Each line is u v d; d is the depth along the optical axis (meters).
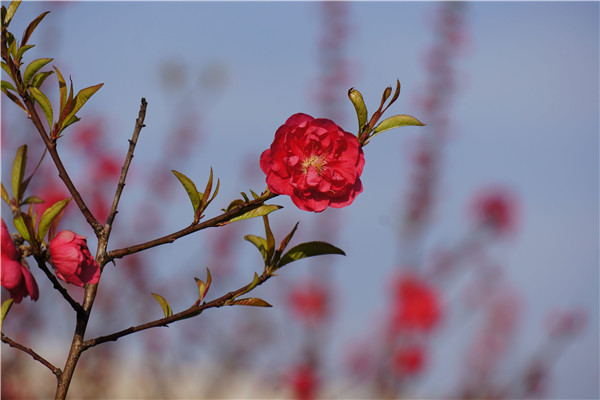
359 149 0.95
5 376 1.38
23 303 1.42
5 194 0.93
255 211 0.94
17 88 0.96
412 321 1.39
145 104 0.97
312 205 0.95
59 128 0.96
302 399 1.42
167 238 0.95
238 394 1.44
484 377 1.38
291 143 0.95
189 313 0.95
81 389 1.42
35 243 0.93
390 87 0.96
